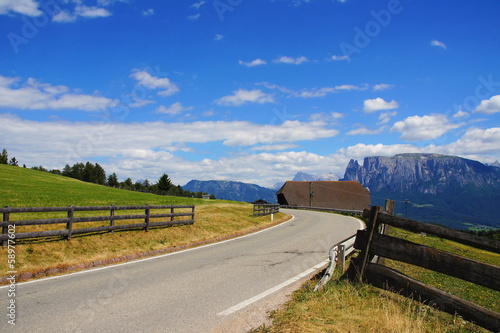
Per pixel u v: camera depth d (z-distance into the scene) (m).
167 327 4.91
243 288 7.07
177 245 13.09
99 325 4.95
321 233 18.03
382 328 4.64
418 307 5.57
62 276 8.17
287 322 4.90
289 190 78.88
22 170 60.84
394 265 10.18
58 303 5.99
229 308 5.76
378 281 6.19
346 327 4.68
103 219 11.98
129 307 5.80
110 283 7.46
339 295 5.94
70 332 4.66
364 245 6.39
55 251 9.77
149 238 13.11
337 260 8.11
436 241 18.86
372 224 6.30
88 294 6.58
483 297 8.38
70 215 10.83
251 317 5.31
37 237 10.11
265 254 11.38
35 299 6.22
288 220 29.17
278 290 6.93
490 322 4.80
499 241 4.94
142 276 8.16
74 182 58.03
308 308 5.47
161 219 17.67
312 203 76.38
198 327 4.92
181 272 8.59
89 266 9.36
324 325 4.74
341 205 76.88
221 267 9.23
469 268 5.11
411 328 4.65
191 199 48.38
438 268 5.43
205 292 6.75
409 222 5.89
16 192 27.67
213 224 18.30
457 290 8.49
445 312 5.58
